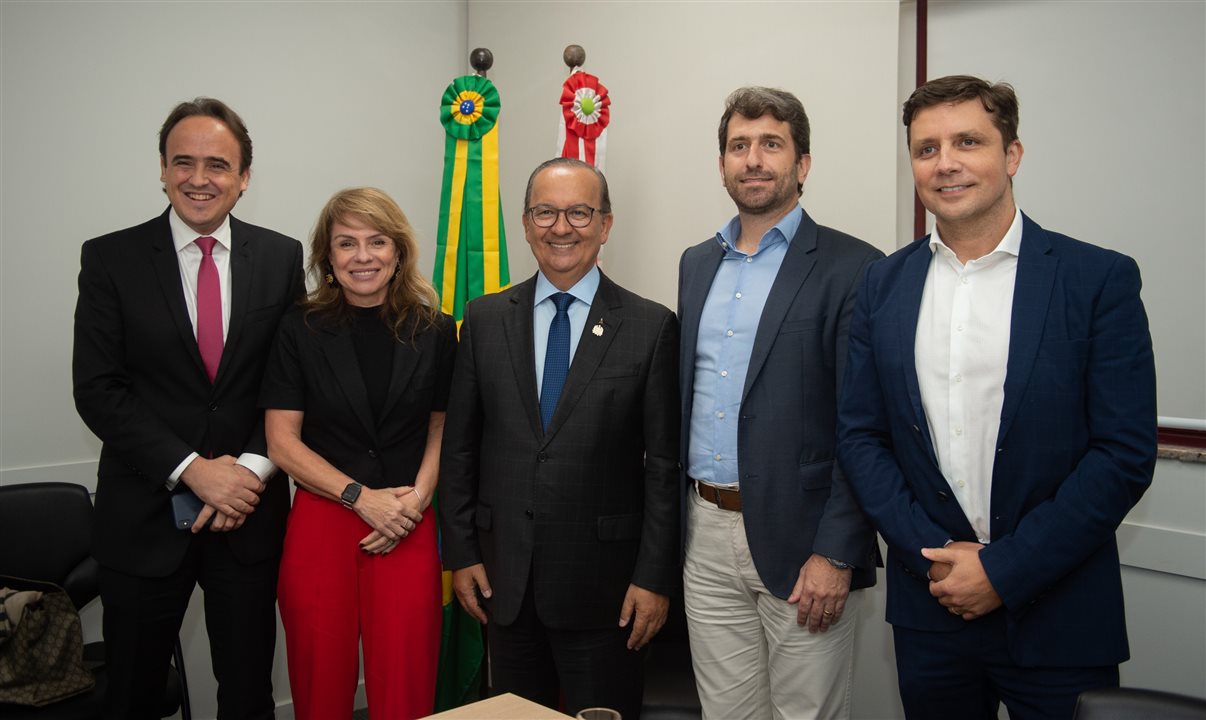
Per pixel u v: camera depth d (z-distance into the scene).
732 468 1.81
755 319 1.82
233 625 2.00
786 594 1.74
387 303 2.04
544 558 1.83
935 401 1.52
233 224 2.05
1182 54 2.10
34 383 2.56
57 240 2.58
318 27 3.11
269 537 2.03
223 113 1.95
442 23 3.51
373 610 1.98
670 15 3.00
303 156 3.09
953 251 1.55
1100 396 1.40
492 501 1.89
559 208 1.84
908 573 1.58
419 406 2.03
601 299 1.92
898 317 1.57
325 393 1.96
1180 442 2.14
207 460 1.92
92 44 2.62
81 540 2.30
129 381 1.94
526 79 3.44
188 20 2.80
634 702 1.92
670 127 3.03
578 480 1.83
